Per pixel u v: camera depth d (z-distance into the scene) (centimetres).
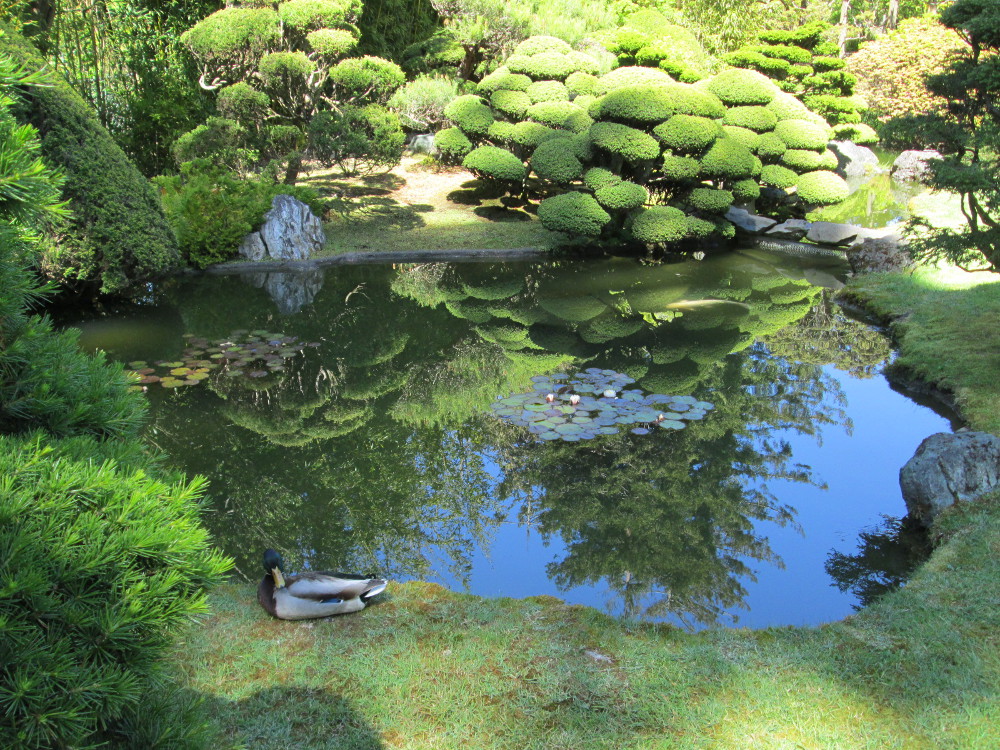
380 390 714
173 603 152
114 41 1346
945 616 356
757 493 534
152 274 966
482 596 387
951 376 673
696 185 1300
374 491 542
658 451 589
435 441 612
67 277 876
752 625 401
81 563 141
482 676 312
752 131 1323
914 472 490
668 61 1573
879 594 425
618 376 736
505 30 1612
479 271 1137
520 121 1416
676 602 421
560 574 449
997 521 434
